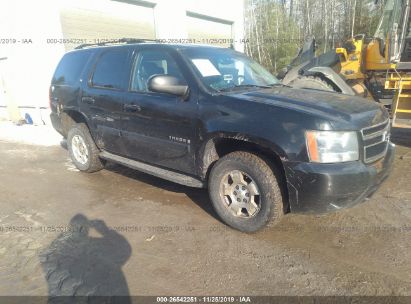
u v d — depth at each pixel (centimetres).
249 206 335
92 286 269
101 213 400
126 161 467
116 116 451
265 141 308
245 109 326
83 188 483
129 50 451
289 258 303
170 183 492
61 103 553
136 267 293
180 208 408
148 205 419
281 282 271
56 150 712
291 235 341
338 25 2936
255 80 424
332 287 264
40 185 502
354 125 301
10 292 264
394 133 753
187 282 273
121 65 454
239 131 321
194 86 366
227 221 355
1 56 1002
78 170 568
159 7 1206
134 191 466
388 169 346
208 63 398
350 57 807
